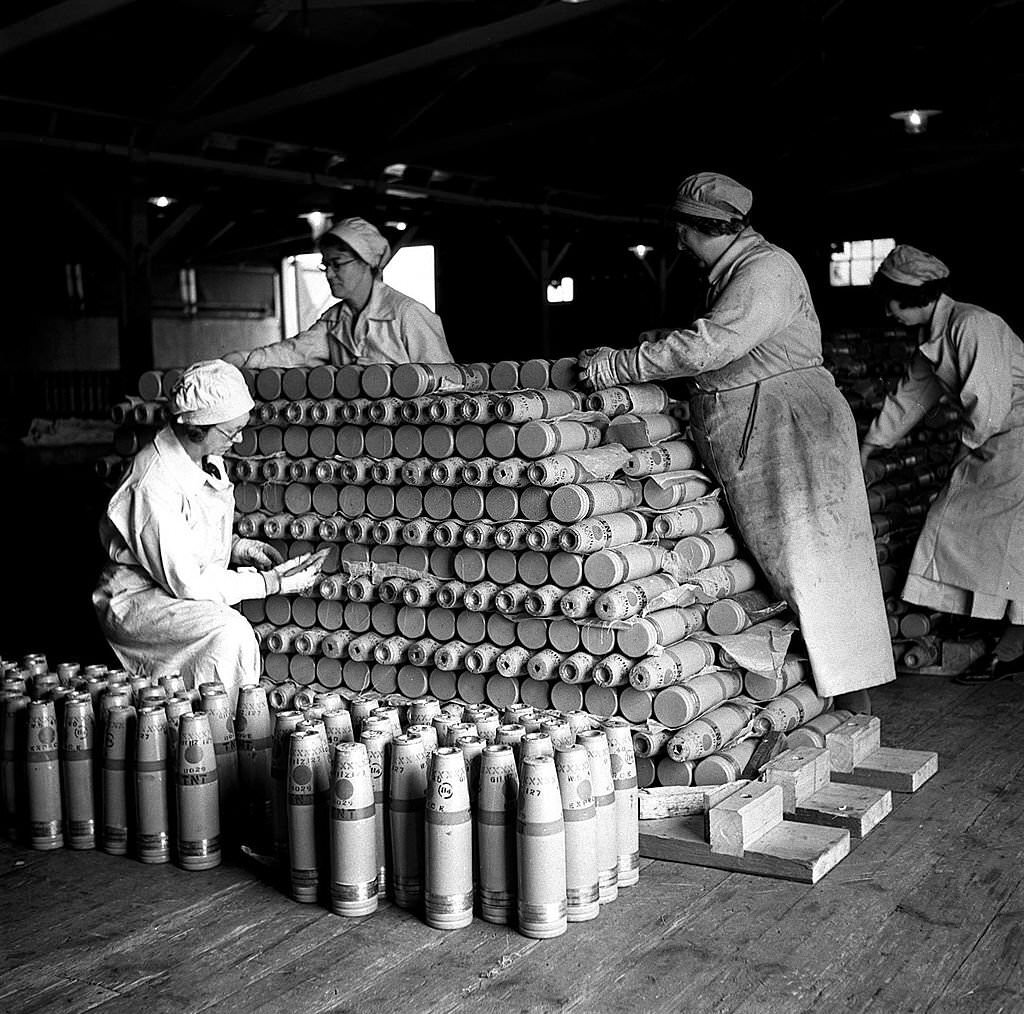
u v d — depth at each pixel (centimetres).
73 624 782
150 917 339
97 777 397
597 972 300
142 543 448
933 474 721
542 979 297
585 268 2206
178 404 439
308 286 2500
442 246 1950
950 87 1189
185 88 1128
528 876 318
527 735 326
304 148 1381
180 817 372
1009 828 398
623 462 458
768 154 1455
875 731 464
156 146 1214
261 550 507
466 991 292
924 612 633
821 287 1747
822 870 358
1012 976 295
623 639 426
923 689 594
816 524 470
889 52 1196
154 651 461
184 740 370
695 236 484
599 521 437
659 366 455
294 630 512
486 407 446
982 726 525
